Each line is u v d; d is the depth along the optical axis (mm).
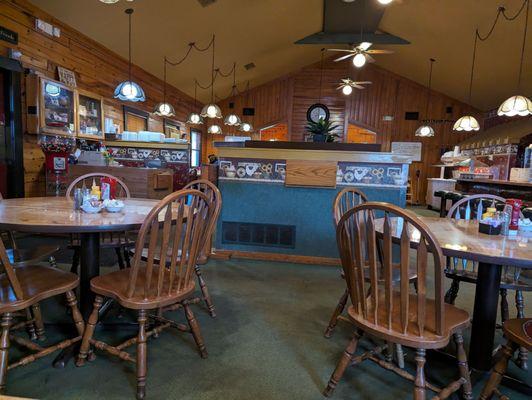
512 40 5891
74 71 4996
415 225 1186
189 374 1634
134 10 4934
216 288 2781
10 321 1421
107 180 2119
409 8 6504
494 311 1699
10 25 3924
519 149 6688
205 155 10828
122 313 2236
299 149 3623
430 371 1755
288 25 7121
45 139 4395
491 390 1404
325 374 1684
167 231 1503
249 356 1811
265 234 3660
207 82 8844
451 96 9812
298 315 2328
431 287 2941
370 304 1534
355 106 10242
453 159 8805
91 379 1566
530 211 2186
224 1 5469
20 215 1688
